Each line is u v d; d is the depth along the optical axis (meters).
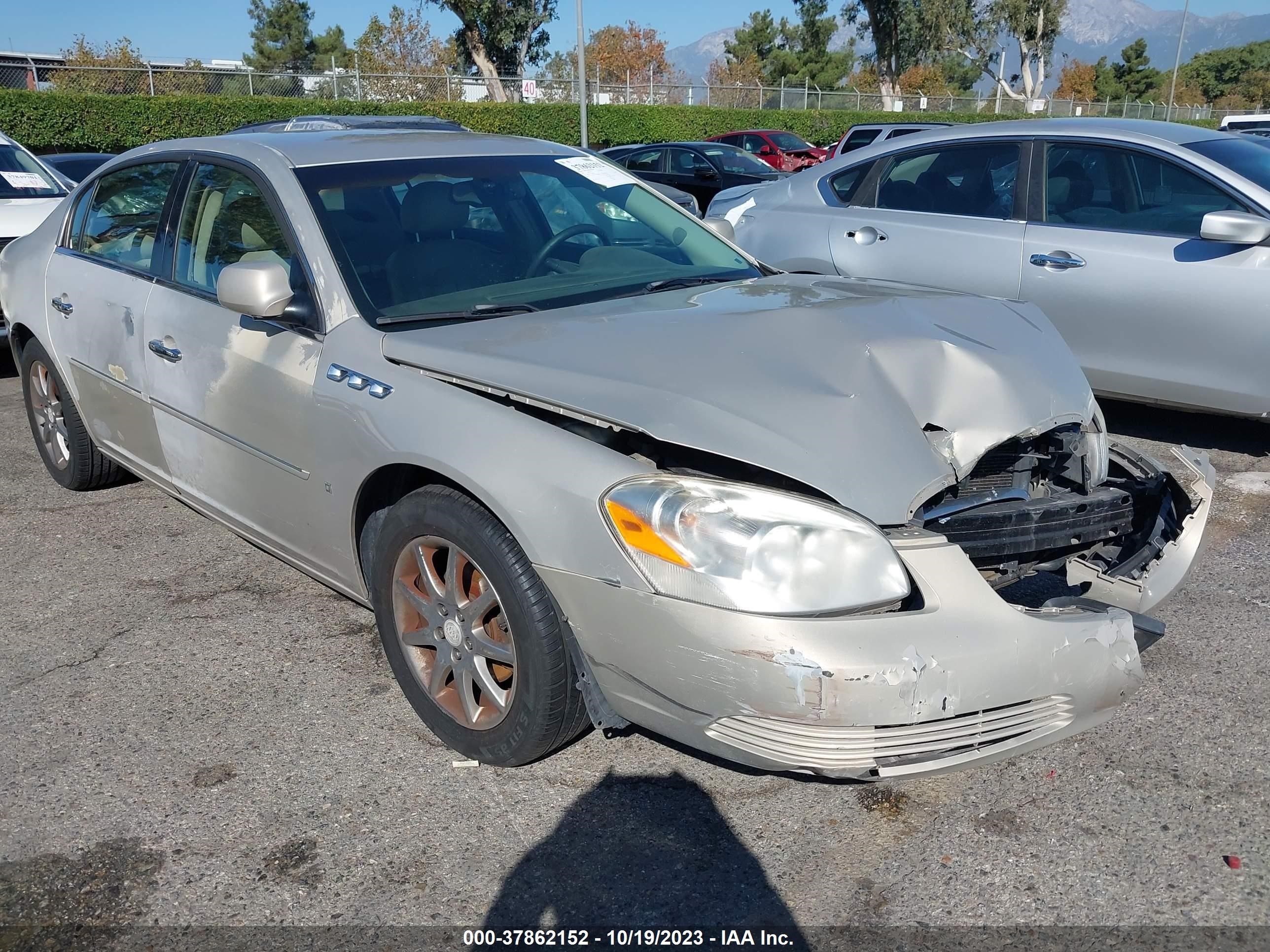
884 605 2.22
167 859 2.48
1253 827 2.52
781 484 2.32
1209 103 78.12
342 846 2.52
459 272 3.27
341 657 3.45
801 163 22.88
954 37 52.19
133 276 3.98
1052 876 2.38
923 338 2.71
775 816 2.62
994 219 5.57
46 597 3.92
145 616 3.76
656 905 2.32
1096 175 5.30
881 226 5.93
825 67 64.44
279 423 3.16
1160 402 5.20
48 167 8.69
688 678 2.23
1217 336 4.86
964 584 2.28
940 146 5.85
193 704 3.17
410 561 2.86
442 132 3.94
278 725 3.05
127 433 4.16
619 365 2.57
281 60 69.81
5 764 2.87
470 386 2.69
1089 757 2.82
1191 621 3.57
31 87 25.41
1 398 6.82
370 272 3.13
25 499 4.97
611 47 58.91
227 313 3.44
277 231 3.28
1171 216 5.04
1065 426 2.80
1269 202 4.76
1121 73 71.56
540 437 2.49
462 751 2.83
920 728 2.21
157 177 4.03
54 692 3.25
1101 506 2.71
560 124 30.92
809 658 2.13
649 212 3.91
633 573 2.27
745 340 2.68
